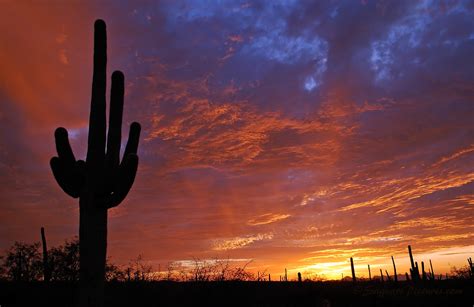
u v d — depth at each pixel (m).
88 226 9.45
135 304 11.16
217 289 12.07
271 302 13.45
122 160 9.70
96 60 10.20
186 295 11.80
